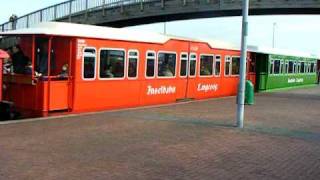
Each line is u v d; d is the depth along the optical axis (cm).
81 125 1398
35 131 1264
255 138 1282
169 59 2230
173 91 2278
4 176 812
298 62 4297
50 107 1600
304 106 2302
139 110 1862
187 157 1014
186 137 1260
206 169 914
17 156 963
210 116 1736
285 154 1084
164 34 2267
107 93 1836
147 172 874
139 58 2011
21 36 1631
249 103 2303
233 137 1284
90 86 1747
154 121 1546
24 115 1619
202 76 2523
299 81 4359
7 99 1656
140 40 2003
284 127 1515
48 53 1605
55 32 1598
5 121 1459
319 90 3897
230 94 2850
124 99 1938
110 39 1828
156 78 2136
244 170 917
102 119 1547
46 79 1584
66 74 1659
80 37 1688
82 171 865
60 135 1217
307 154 1091
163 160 978
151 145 1131
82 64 1703
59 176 825
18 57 1652
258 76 3425
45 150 1030
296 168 948
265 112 1952
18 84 1628
